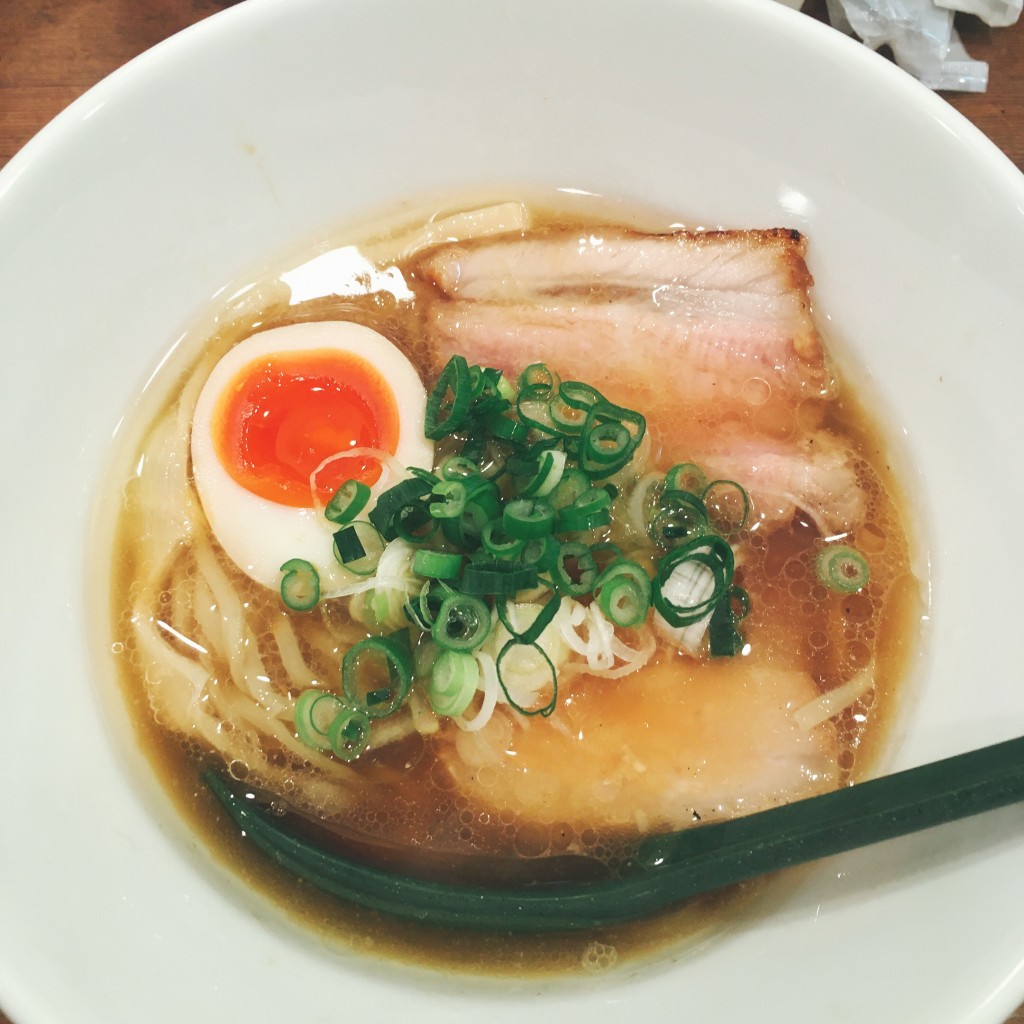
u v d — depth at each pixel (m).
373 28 0.20
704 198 0.22
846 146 0.20
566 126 0.22
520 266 0.22
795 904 0.18
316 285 0.23
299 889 0.19
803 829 0.17
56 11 0.26
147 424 0.21
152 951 0.17
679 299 0.22
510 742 0.19
